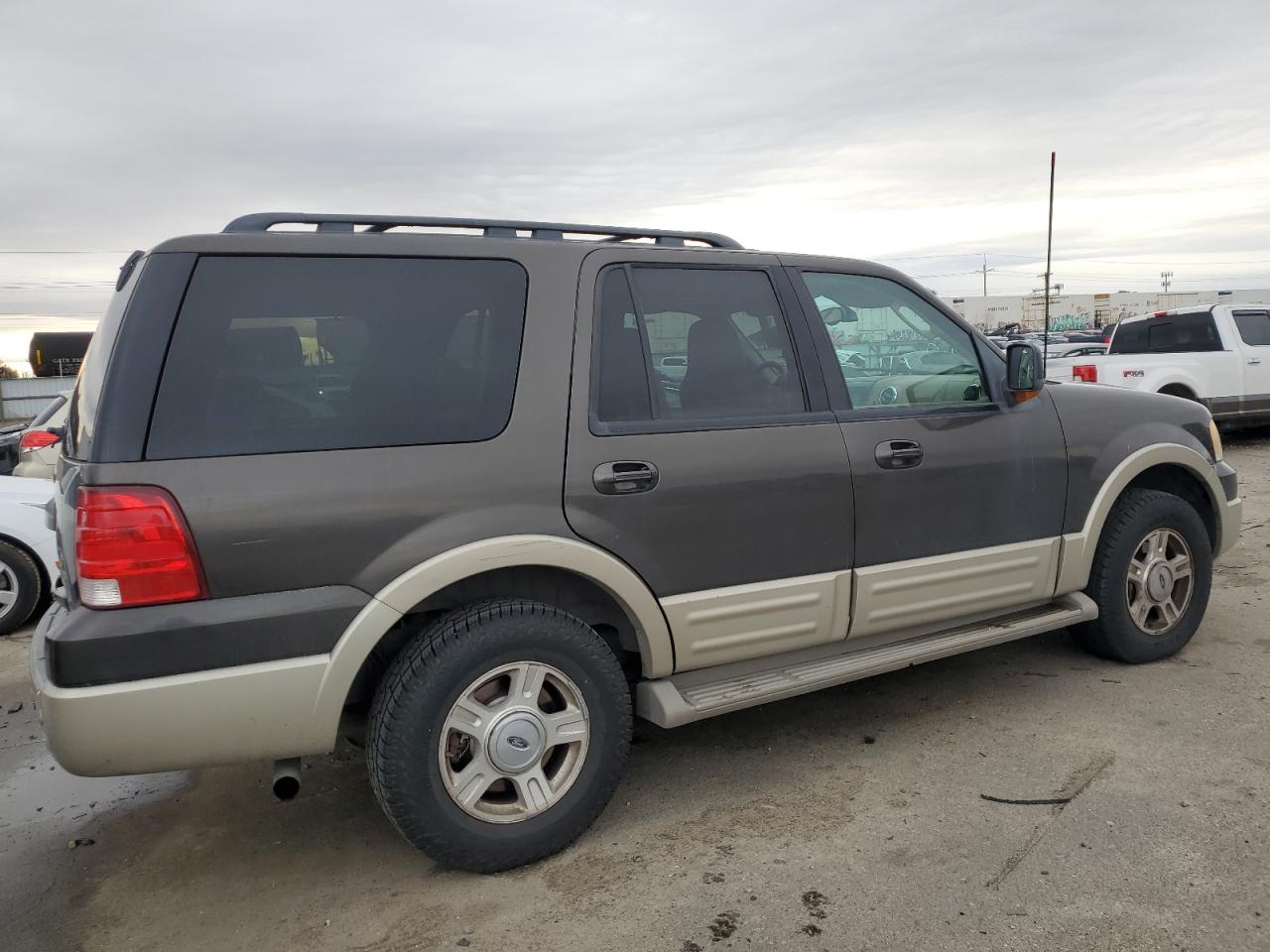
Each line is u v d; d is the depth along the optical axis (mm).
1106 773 3307
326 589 2570
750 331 3338
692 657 3135
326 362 2670
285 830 3219
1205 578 4387
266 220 2816
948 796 3195
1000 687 4168
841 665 3393
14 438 8070
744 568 3178
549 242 3043
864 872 2760
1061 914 2510
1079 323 55406
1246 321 11586
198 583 2439
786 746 3680
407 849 3059
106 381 2461
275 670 2502
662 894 2695
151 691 2389
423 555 2656
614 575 2924
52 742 2367
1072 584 3998
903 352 3678
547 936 2527
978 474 3664
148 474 2406
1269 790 3133
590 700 2902
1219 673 4203
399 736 2646
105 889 2900
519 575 2945
